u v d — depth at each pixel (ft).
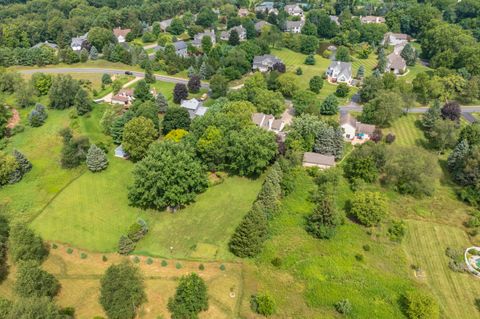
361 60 572.92
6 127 356.38
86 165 306.35
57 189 279.49
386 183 283.59
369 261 215.31
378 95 380.17
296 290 196.54
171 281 202.49
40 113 370.73
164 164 250.37
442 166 310.04
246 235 213.87
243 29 654.94
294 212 252.42
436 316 177.68
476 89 406.21
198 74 483.51
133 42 643.04
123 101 408.46
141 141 309.42
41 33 626.64
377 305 186.91
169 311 184.75
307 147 312.09
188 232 240.73
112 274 178.81
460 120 375.86
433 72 500.33
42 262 214.48
